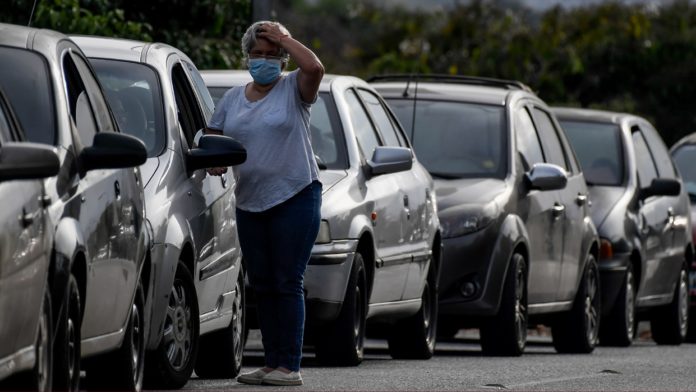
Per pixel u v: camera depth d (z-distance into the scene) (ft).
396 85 105.19
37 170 41.75
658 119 263.08
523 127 102.83
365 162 82.28
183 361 63.16
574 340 107.65
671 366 87.20
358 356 78.79
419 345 89.20
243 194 63.77
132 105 64.85
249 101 63.52
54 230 45.75
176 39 130.93
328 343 77.41
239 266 72.28
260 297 65.16
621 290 116.67
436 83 107.24
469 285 93.30
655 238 123.95
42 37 52.47
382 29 301.02
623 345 118.01
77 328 48.85
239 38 137.18
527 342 127.24
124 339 55.83
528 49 256.52
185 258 63.41
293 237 63.62
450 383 69.87
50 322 45.39
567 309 106.01
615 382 73.77
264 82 63.05
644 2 278.46
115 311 53.42
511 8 283.79
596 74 265.13
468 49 270.46
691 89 263.08
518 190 97.91
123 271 53.83
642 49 264.31
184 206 62.80
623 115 127.54
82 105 53.67
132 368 56.65
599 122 124.77
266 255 64.39
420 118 101.40
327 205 75.92
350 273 76.64
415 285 86.99
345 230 76.38
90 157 50.24
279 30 62.90
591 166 122.21
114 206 52.75
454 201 94.68
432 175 98.02
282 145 63.16
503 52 259.80
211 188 67.46
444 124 100.83
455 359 90.94
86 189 49.83
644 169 125.90
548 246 102.06
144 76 66.33
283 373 64.90
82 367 56.13
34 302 43.39
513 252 95.09
